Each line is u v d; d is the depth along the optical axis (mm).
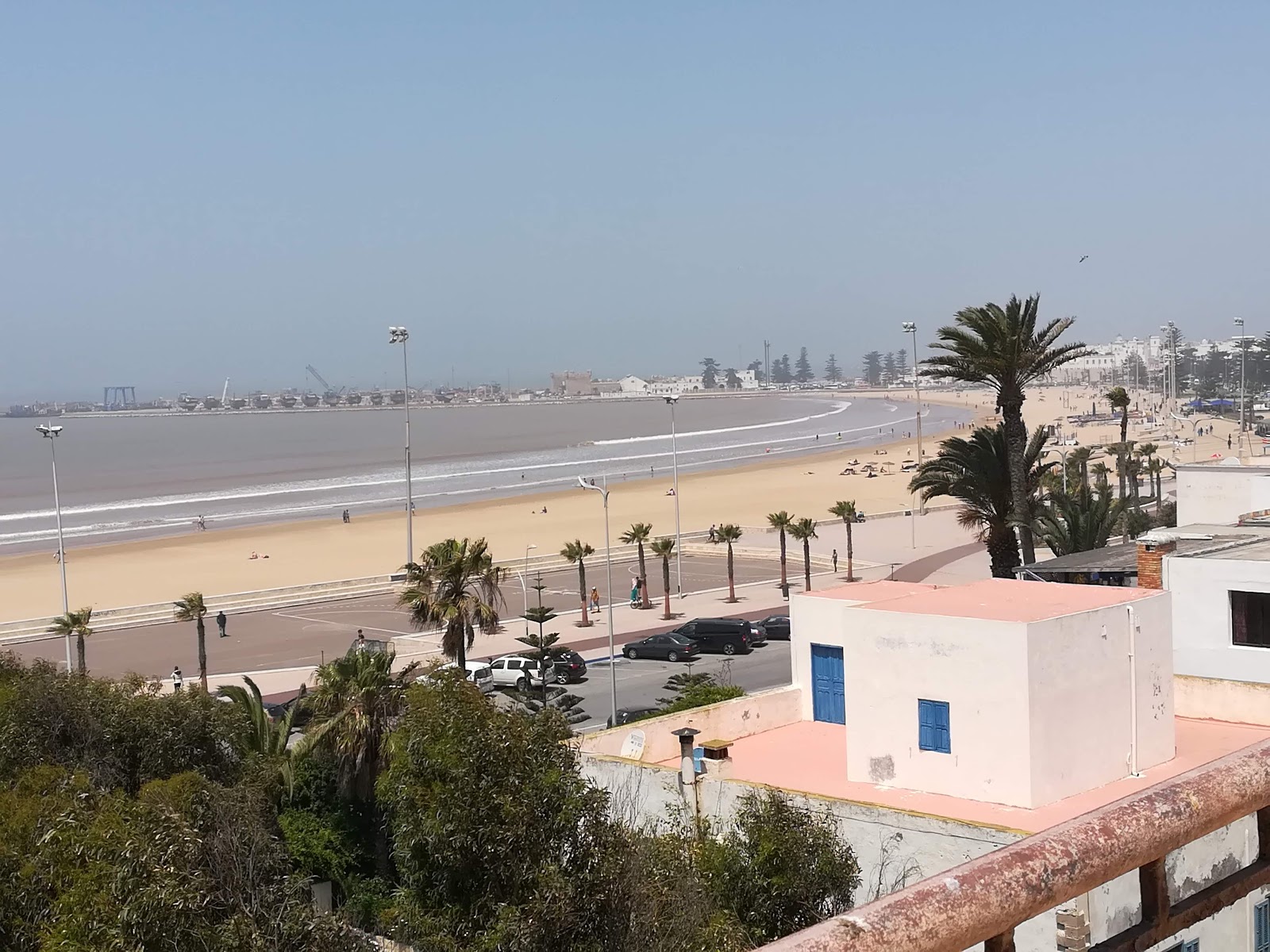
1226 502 37188
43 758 23516
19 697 24406
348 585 82438
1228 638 24188
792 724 24312
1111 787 18516
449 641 40094
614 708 45562
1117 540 77438
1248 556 24562
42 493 185625
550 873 14547
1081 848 3182
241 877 16359
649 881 15305
